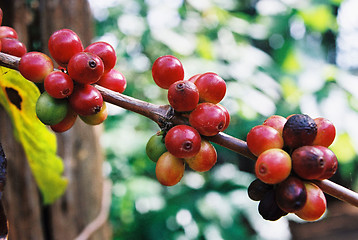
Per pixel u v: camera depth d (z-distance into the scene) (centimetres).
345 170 94
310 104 88
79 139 55
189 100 23
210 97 24
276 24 109
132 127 114
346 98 85
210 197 108
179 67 24
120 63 116
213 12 104
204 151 24
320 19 107
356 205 22
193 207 107
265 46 143
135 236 107
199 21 106
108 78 26
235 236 103
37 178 40
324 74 89
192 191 114
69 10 55
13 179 46
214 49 99
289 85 97
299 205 21
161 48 115
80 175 55
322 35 127
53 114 24
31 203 48
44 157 37
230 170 123
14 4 48
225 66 98
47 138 34
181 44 94
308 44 121
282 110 100
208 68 95
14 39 27
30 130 33
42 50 55
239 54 101
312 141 22
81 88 24
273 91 97
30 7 54
